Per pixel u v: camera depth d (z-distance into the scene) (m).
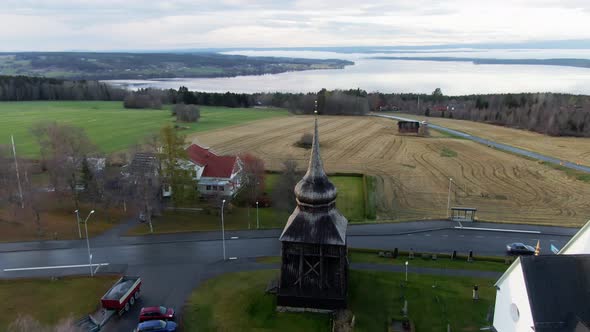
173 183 77.75
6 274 55.94
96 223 72.31
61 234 67.88
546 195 95.06
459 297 50.28
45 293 51.25
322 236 45.72
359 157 128.75
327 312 47.38
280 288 47.75
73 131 109.31
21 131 143.75
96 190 79.75
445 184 103.19
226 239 67.44
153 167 76.69
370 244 66.50
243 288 52.53
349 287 52.19
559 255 37.50
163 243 65.75
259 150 135.38
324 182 46.19
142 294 51.62
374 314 47.09
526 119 190.88
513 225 74.25
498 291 41.81
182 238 67.56
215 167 87.12
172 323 44.41
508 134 170.88
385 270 56.97
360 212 84.62
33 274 56.03
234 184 87.94
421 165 120.12
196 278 55.44
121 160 110.38
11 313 47.09
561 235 70.25
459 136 164.75
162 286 53.47
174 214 77.62
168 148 77.94
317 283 47.22
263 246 65.00
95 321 45.84
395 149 139.75
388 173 112.00
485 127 189.62
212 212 78.25
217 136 156.25
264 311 47.91
